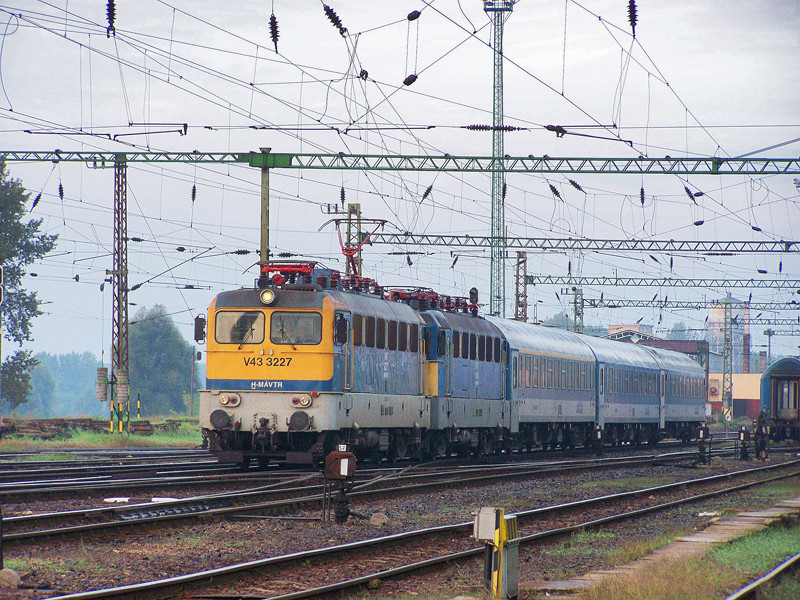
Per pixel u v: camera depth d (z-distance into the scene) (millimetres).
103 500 69125
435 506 73562
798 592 41312
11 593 38375
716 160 127000
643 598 38719
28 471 87625
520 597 41062
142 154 135125
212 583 40875
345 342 89688
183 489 77562
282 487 80250
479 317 130125
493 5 172625
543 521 66375
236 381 90812
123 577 42562
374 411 98438
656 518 69875
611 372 171375
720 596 40312
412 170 128250
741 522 64812
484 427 126312
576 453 155500
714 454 155125
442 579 44906
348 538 55625
